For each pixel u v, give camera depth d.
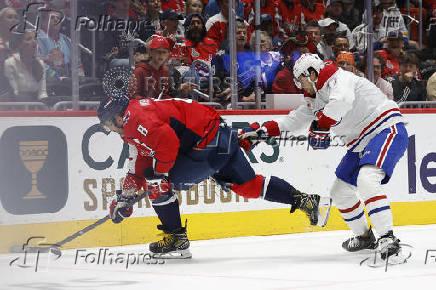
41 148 12.80
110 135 13.39
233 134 11.27
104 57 13.70
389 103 10.85
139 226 13.65
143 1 14.20
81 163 13.12
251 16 14.98
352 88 10.65
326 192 15.49
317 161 15.37
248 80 15.02
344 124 10.97
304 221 15.29
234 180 11.41
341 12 15.97
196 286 8.52
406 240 13.41
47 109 13.22
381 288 8.12
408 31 16.77
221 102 14.75
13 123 12.60
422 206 16.61
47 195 12.84
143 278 9.32
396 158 10.54
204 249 12.70
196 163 11.02
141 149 10.52
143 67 13.93
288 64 15.40
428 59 16.98
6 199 12.53
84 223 13.14
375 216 10.38
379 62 16.30
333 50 16.00
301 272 9.64
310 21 15.70
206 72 14.63
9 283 8.92
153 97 14.04
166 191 10.96
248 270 9.96
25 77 13.13
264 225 14.86
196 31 14.58
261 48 15.09
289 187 11.51
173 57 14.38
